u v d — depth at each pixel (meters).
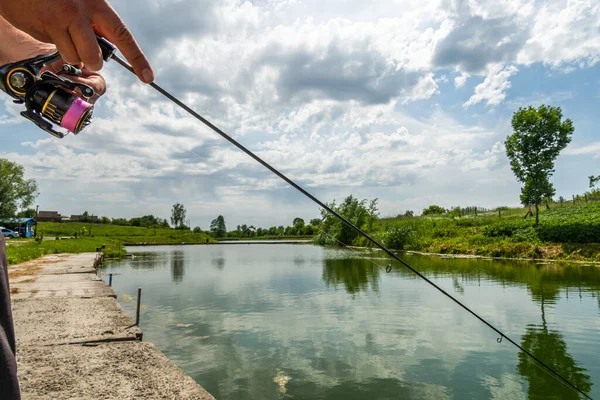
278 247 43.94
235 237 91.81
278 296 10.84
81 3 0.66
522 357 5.70
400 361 5.61
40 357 4.05
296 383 4.87
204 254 32.41
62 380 3.40
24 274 12.73
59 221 84.50
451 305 9.20
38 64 0.85
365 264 19.66
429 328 7.27
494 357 5.72
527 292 10.55
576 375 5.04
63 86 0.88
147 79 0.78
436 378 5.01
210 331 7.22
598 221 20.42
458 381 4.92
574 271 14.62
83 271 13.59
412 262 19.92
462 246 24.97
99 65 0.71
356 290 11.60
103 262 24.47
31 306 6.94
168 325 7.67
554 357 5.68
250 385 4.80
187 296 11.07
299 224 83.38
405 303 9.55
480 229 28.44
